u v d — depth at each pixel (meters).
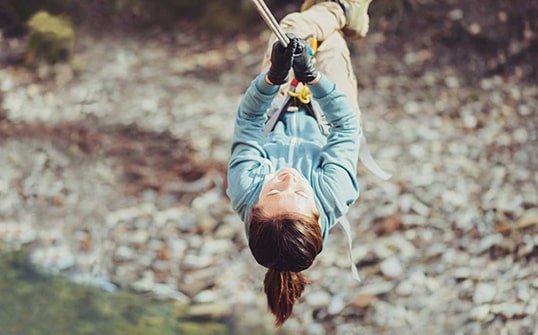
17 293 6.74
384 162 7.98
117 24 11.75
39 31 10.48
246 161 3.20
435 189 7.53
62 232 7.69
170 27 11.72
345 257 6.93
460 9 10.27
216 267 7.11
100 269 7.16
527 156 7.92
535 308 6.12
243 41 11.14
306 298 6.57
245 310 6.58
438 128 8.53
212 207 7.84
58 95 10.02
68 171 8.59
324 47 3.71
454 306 6.29
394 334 6.12
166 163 8.55
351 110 3.26
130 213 7.89
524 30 9.77
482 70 9.55
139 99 9.80
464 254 6.78
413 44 10.12
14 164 8.72
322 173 3.18
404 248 6.93
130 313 6.54
